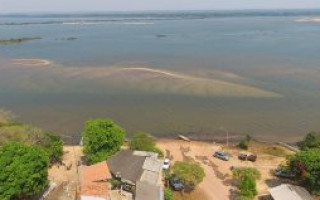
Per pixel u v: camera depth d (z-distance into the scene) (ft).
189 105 311.06
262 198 183.93
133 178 183.32
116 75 391.04
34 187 166.50
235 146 246.88
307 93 338.75
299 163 188.44
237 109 303.89
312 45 585.22
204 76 382.83
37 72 416.87
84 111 304.50
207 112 298.56
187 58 480.23
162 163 201.77
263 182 198.70
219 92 336.70
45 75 402.72
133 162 192.65
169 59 473.67
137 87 352.08
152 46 589.73
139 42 643.04
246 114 295.69
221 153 226.79
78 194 179.32
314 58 480.23
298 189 174.70
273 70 415.23
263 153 236.02
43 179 173.99
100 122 210.38
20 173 160.56
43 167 174.50
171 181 190.80
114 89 349.20
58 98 332.19
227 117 290.56
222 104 312.91
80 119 291.17
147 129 272.51
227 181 200.23
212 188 193.36
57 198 177.47
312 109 304.50
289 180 200.03
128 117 291.99
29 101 326.65
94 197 169.99
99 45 612.70
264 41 641.81
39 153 174.50
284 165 208.64
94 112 302.04
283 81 372.79
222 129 272.72
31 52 554.87
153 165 192.54
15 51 570.46
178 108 305.73
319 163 180.45
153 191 171.83
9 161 164.04
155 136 261.85
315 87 354.74
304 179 187.93
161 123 281.74
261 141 256.11
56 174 202.90
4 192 157.07
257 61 461.37
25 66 448.65
